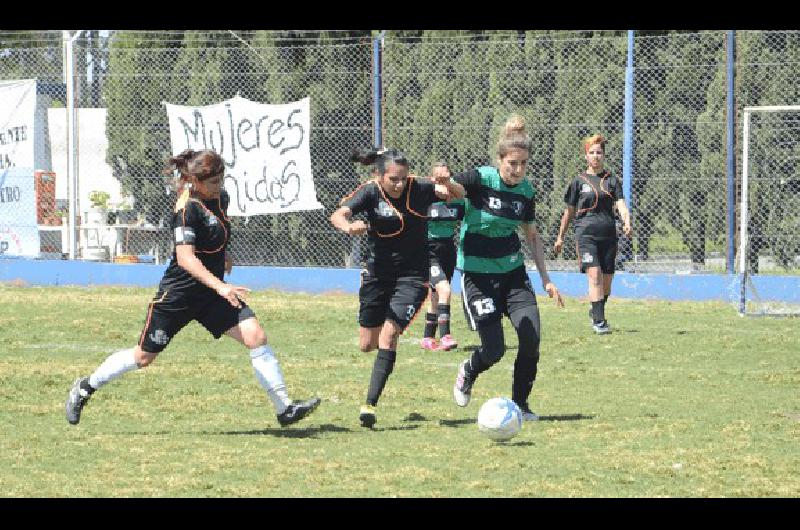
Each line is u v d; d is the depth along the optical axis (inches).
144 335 533.3
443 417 595.8
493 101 1414.9
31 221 1408.7
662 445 522.9
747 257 1108.5
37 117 1448.1
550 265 1414.9
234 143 1323.8
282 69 1521.9
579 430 557.6
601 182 951.0
